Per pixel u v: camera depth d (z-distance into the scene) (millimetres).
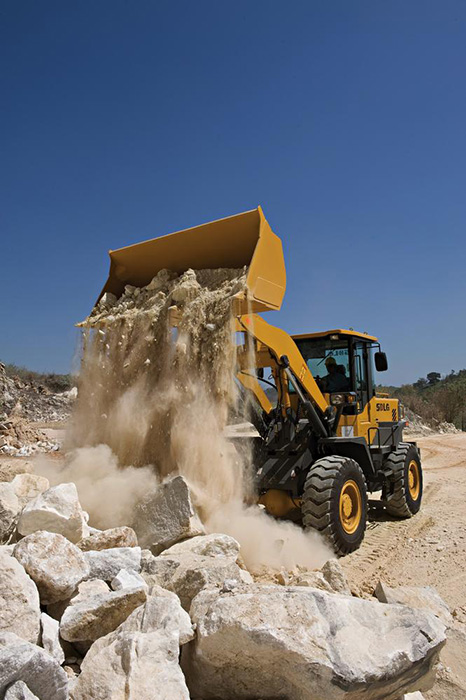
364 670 2527
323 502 5922
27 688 2256
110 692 2420
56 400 24547
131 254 6727
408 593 4148
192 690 2881
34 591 2996
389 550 6523
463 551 6320
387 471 8258
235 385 5754
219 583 3590
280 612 2736
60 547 3352
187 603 3543
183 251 6324
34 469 6199
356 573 5617
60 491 4059
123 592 3188
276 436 6625
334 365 7758
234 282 5586
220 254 6062
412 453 8789
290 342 6477
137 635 2682
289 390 7277
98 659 2629
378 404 8352
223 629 2680
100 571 3680
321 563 5598
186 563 3875
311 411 6562
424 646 2803
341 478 6113
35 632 2838
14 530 4129
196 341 5438
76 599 3309
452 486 11141
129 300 6434
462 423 34500
